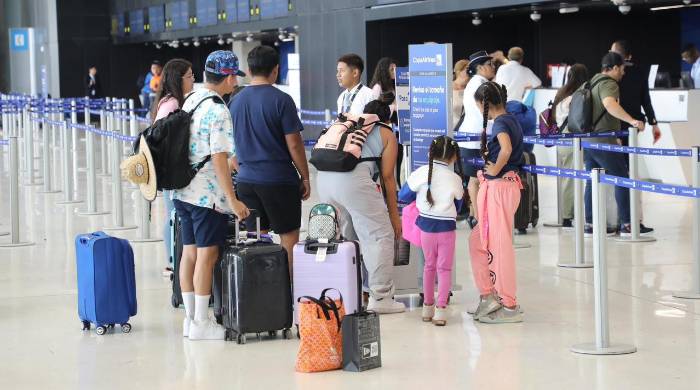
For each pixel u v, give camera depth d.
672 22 21.97
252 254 7.61
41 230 14.02
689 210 14.20
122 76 39.53
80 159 24.95
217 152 7.48
